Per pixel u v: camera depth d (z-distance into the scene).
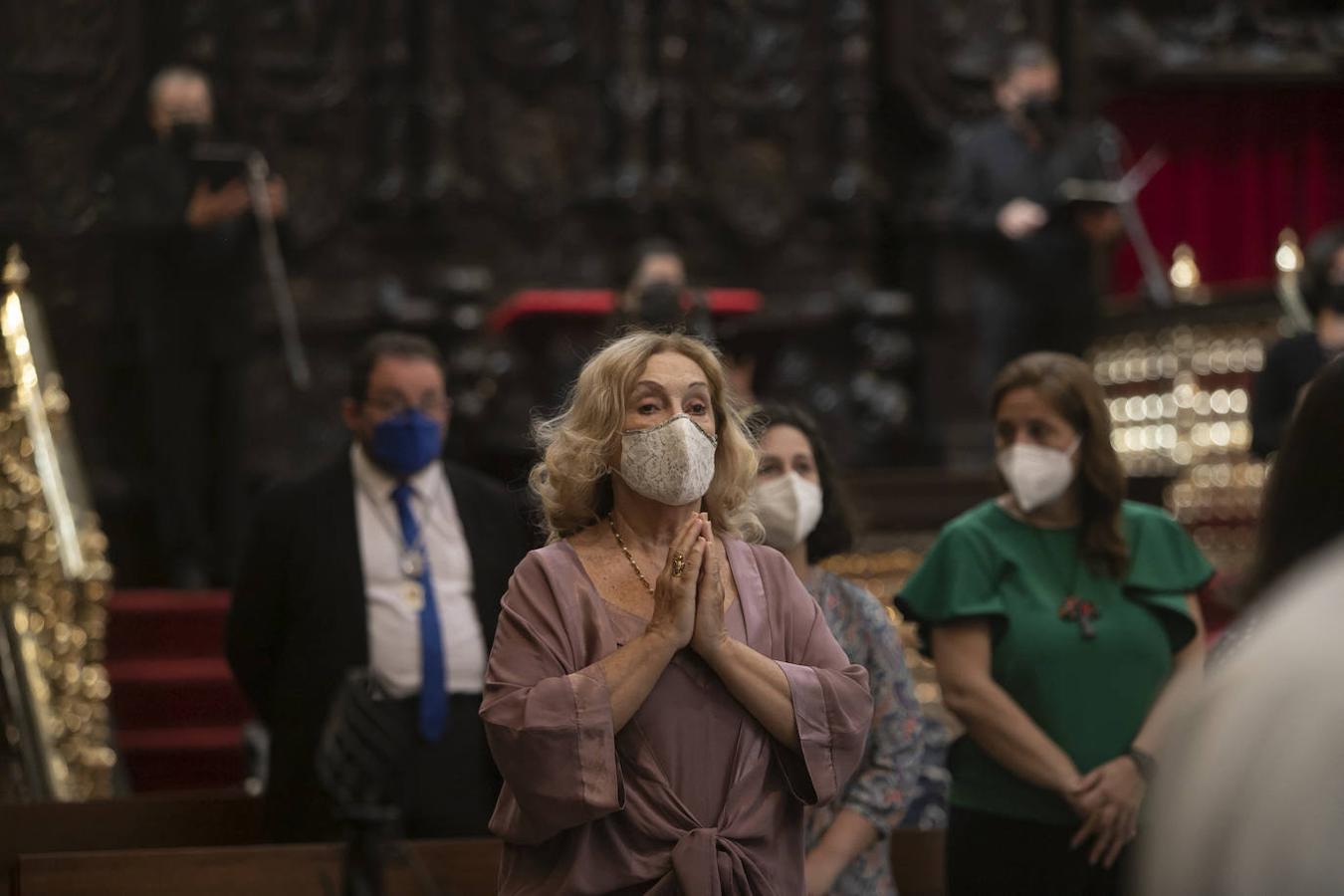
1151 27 24.72
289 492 8.95
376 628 8.67
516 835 5.16
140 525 20.05
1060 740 7.28
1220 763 2.05
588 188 22.42
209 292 17.38
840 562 16.97
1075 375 7.54
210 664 15.75
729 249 22.94
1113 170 19.48
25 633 11.83
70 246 20.30
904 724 7.18
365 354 8.98
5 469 12.33
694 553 5.13
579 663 5.23
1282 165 26.94
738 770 5.14
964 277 22.77
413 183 21.88
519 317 15.95
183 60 21.11
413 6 22.11
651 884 5.05
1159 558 7.55
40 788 11.27
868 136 23.27
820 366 23.05
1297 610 2.12
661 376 5.45
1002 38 23.28
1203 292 22.03
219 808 9.02
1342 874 1.95
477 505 9.13
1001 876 7.29
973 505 17.53
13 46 20.47
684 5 22.81
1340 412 3.73
